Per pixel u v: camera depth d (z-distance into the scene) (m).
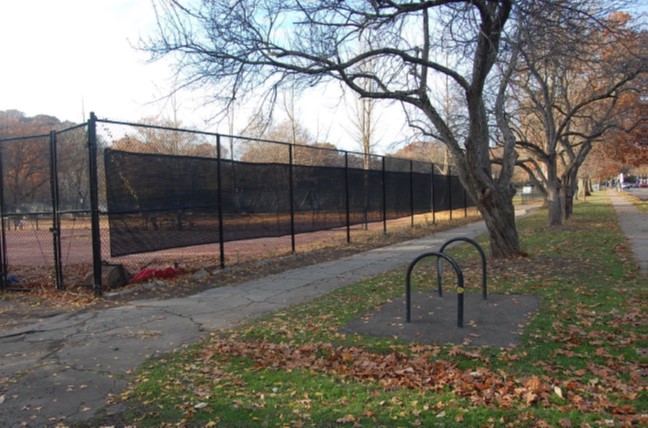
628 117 19.56
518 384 4.32
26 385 4.73
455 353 5.09
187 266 11.70
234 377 4.79
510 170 10.95
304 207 14.59
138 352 5.69
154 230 9.59
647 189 103.25
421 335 5.76
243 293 8.94
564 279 8.60
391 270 10.88
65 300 8.57
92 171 8.55
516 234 11.19
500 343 5.36
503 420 3.69
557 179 19.08
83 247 17.91
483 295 7.42
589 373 4.53
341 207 16.50
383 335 5.86
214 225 11.10
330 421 3.79
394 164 31.41
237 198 11.89
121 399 4.35
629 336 5.46
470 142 10.54
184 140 16.53
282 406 4.09
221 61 8.42
